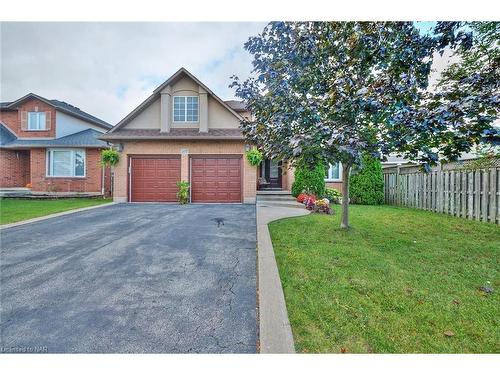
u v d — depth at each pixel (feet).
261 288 10.50
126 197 40.55
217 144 40.32
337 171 46.34
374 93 12.19
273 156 15.62
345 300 9.59
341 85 13.12
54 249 16.38
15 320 8.91
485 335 7.68
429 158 12.19
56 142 52.11
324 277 11.50
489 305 9.13
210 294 10.62
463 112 10.13
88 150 51.72
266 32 15.75
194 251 15.98
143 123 42.24
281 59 15.65
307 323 8.27
